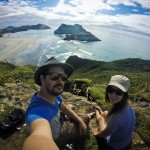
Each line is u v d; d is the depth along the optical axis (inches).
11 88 91.5
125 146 47.4
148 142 56.4
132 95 93.2
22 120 57.1
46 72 31.4
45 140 11.5
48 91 31.9
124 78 46.0
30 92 87.7
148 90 105.3
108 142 47.7
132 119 46.5
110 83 46.1
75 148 48.7
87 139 51.2
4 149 50.2
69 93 90.7
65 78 32.5
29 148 10.5
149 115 67.9
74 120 45.2
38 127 18.0
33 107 31.2
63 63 31.3
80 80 96.3
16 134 54.4
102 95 85.6
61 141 39.7
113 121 44.5
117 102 45.0
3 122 54.9
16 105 72.5
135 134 59.1
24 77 151.5
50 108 32.6
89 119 52.5
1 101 74.2
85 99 85.5
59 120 36.8
